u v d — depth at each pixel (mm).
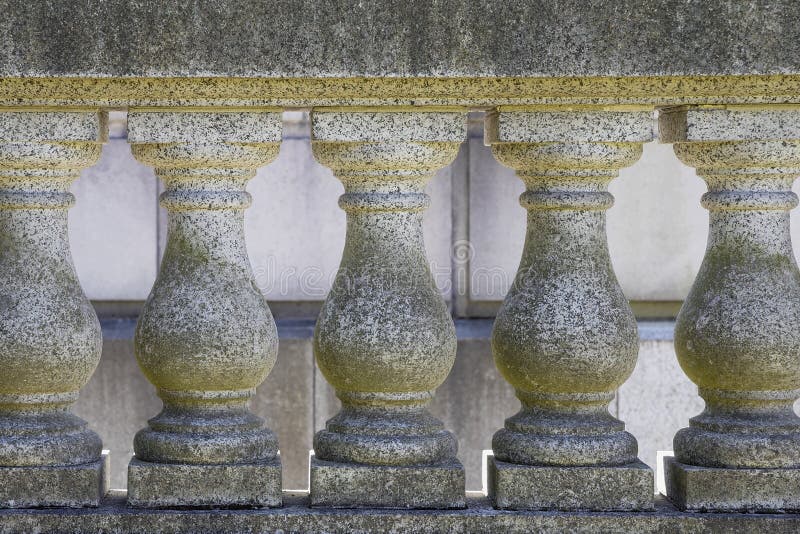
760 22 5902
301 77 5809
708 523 6180
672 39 5891
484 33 5840
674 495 6438
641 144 6293
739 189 6336
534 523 6160
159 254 9688
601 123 6125
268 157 6207
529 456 6266
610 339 6195
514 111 6133
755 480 6254
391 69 5824
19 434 6145
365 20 5805
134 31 5758
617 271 9758
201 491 6145
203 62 5777
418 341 6156
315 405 9305
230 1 5770
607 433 6328
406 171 6180
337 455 6254
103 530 6062
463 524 6137
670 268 9766
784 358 6230
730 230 6387
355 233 6305
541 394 6324
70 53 5750
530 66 5859
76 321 6180
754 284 6293
